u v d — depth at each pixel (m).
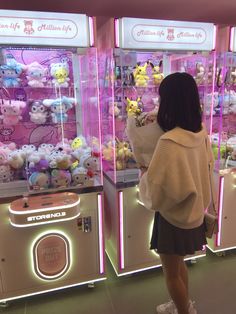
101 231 2.16
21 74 2.03
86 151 2.13
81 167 2.07
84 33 1.87
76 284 2.21
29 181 1.96
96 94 2.02
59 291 2.23
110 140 2.21
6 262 1.99
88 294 2.20
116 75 2.02
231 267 2.48
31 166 1.98
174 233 1.55
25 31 1.75
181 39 2.06
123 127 2.13
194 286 2.25
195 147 1.45
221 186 2.44
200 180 1.49
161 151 1.40
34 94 2.14
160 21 1.98
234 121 2.44
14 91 2.07
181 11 2.34
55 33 1.81
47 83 2.11
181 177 1.39
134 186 2.17
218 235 2.55
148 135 1.62
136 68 2.12
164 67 2.28
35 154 2.01
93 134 2.16
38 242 2.02
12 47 1.85
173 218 1.48
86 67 2.12
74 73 2.20
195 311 1.87
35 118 2.08
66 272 2.15
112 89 2.04
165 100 1.46
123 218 2.21
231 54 2.23
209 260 2.58
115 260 2.38
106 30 2.06
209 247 2.70
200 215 1.48
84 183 2.06
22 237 1.98
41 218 1.87
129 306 2.08
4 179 1.98
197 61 2.28
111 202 2.32
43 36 1.79
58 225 2.04
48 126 2.24
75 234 2.10
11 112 2.01
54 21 1.79
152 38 1.99
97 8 2.19
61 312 2.04
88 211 2.09
